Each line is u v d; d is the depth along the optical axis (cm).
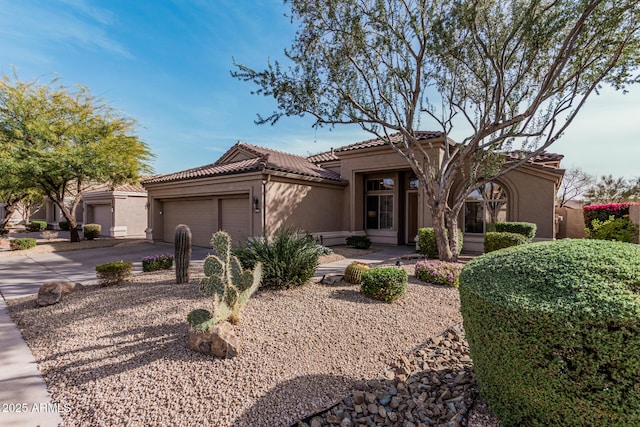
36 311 594
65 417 300
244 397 327
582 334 209
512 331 240
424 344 452
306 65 1020
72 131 1561
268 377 359
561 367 217
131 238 2120
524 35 824
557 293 234
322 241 1510
